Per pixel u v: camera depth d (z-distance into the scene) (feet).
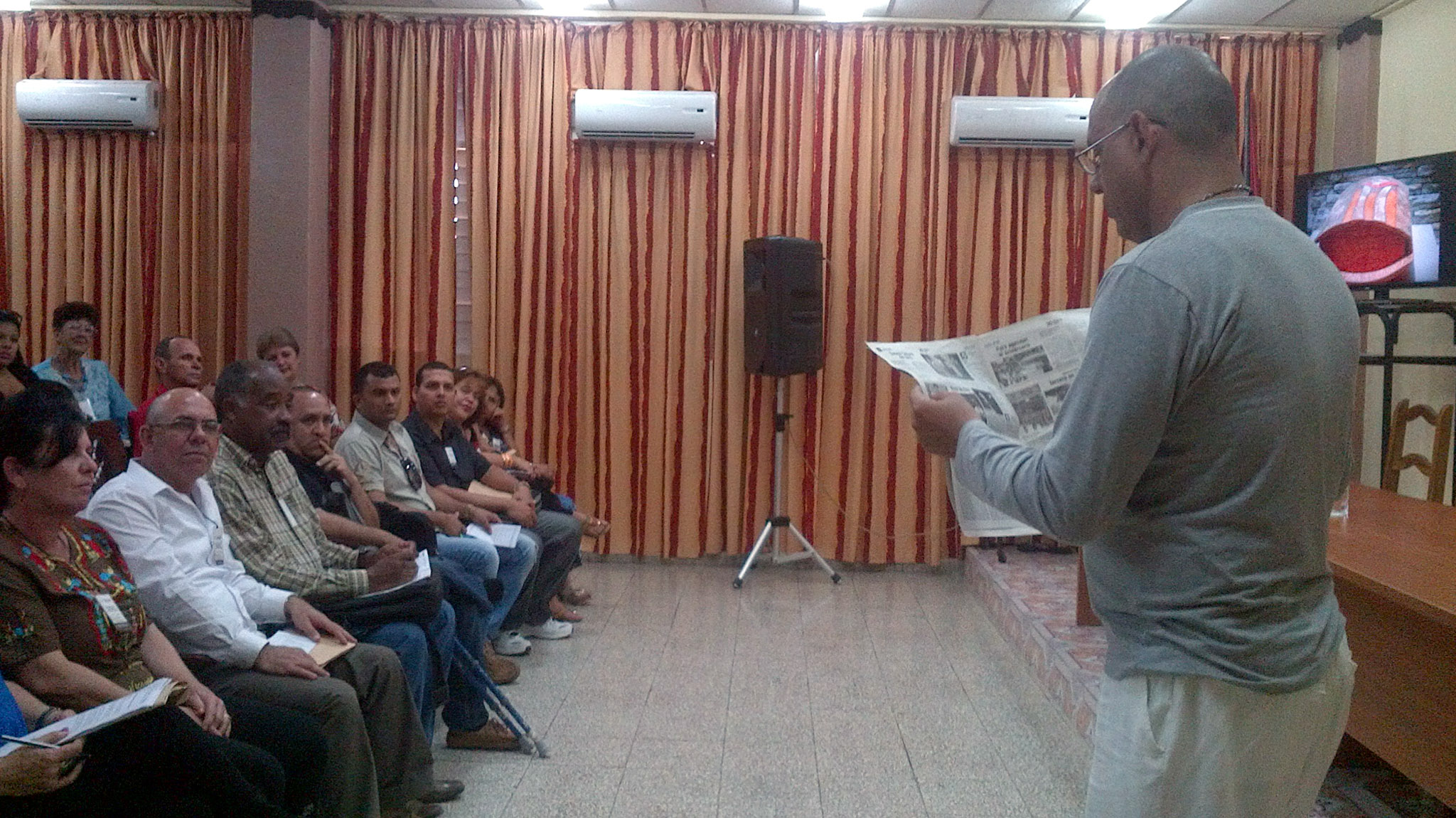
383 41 19.04
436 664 9.78
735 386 19.21
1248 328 4.09
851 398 19.22
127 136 19.22
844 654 14.30
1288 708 4.22
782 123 19.03
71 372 15.85
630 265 19.21
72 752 5.42
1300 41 18.90
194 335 19.21
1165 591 4.32
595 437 19.48
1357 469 19.17
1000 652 14.51
